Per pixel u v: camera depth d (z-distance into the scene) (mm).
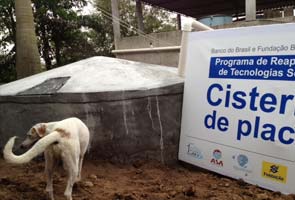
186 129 6270
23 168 6023
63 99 6230
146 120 6195
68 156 4234
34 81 7301
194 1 17641
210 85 5961
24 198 4672
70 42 18797
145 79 6664
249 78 5441
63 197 4719
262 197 4660
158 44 12156
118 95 6090
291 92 4922
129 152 6148
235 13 20766
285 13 14094
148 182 5328
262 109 5227
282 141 4934
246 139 5367
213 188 5094
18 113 6664
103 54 21500
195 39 6316
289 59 4984
